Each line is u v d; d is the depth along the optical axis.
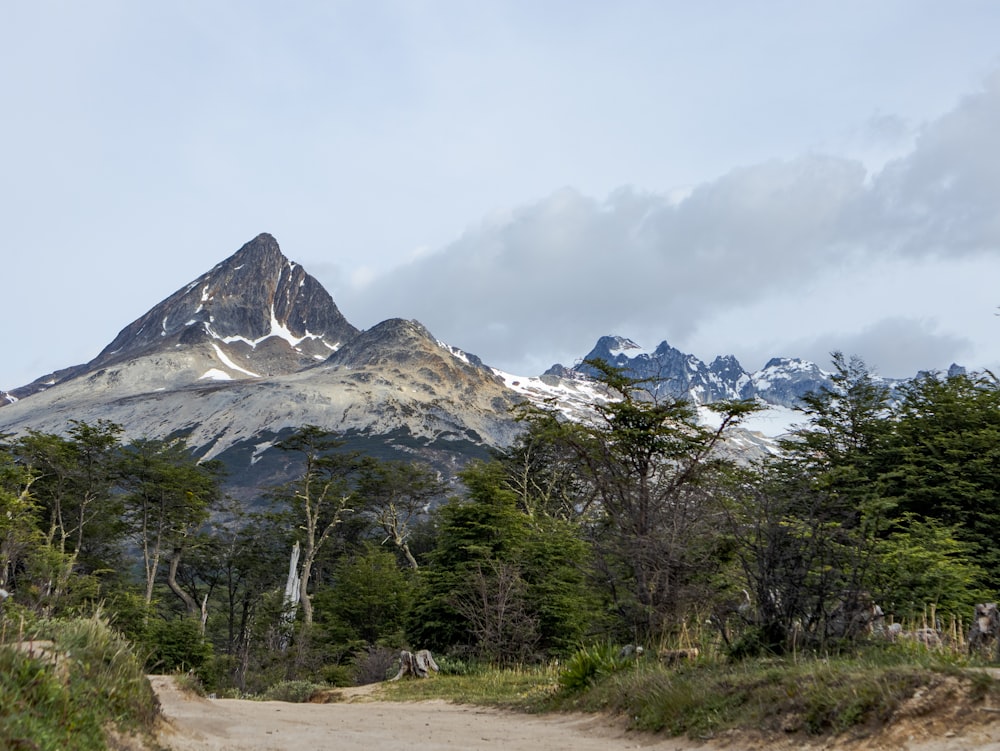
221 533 66.94
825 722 9.14
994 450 23.86
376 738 11.36
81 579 36.62
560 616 25.73
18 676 6.92
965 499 23.70
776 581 13.34
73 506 53.97
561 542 28.55
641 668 14.56
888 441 26.25
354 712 15.95
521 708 15.70
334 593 47.66
